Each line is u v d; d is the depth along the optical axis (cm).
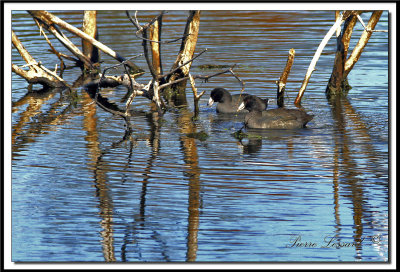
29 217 1125
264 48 2573
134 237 1050
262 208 1147
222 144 1541
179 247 1012
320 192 1216
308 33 2778
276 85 2152
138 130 1678
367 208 1140
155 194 1221
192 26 2114
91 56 2484
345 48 2019
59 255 997
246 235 1050
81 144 1546
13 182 1292
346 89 2089
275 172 1326
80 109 1922
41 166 1386
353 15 1981
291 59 1922
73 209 1160
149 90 1883
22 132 1656
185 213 1137
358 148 1484
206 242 1028
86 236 1058
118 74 2320
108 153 1472
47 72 2228
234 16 3142
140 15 3073
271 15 3138
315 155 1436
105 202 1188
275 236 1044
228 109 1888
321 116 1794
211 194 1212
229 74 2286
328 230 1063
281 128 1673
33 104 1989
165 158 1430
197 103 1869
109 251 993
